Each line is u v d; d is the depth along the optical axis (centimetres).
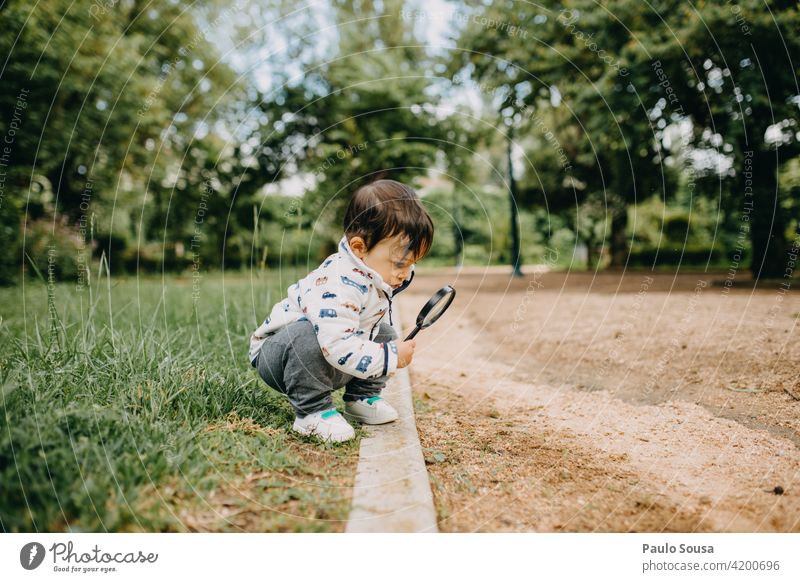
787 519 146
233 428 179
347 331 179
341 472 157
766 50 638
